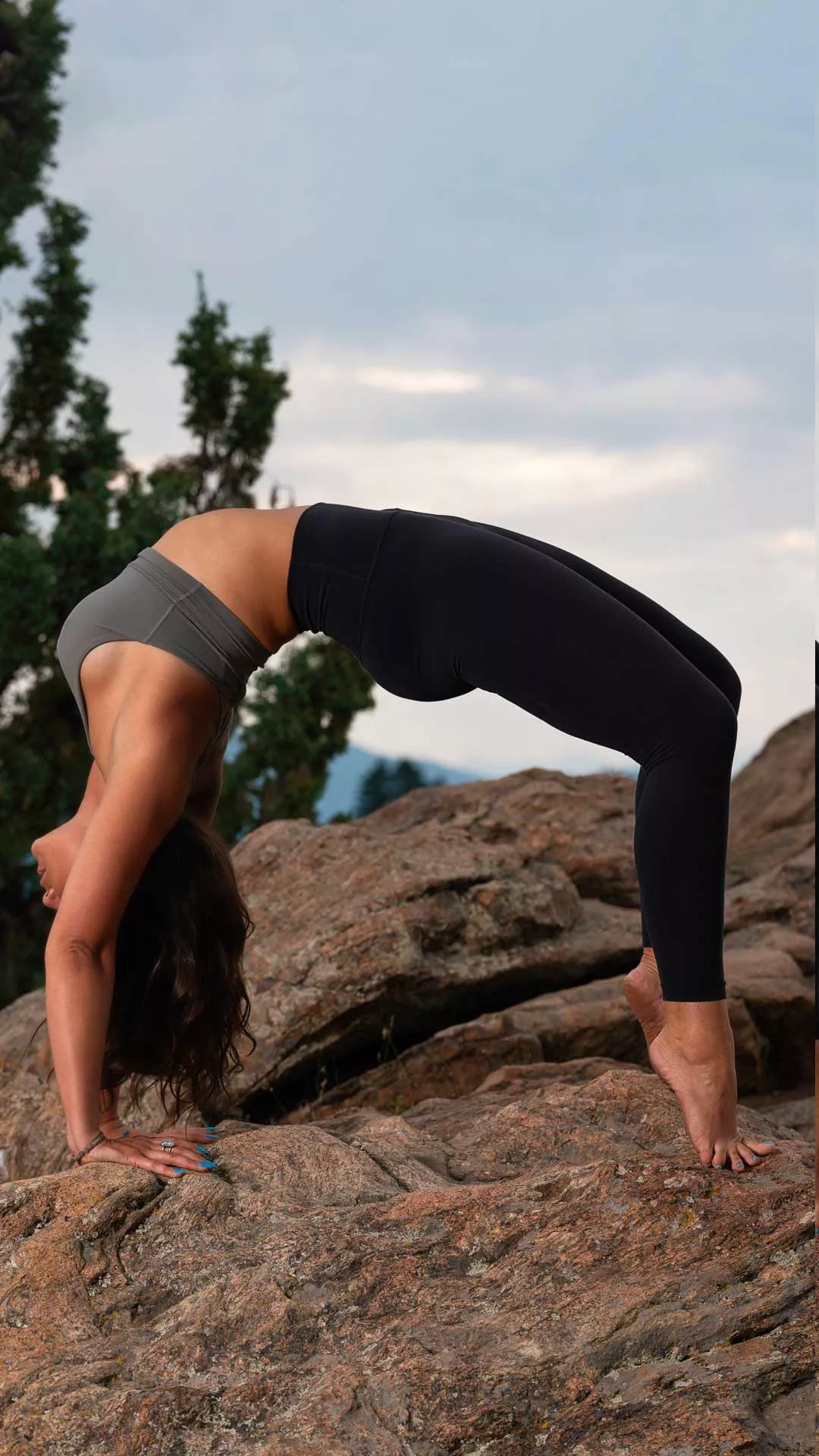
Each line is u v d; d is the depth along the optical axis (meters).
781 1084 4.88
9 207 15.40
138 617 2.56
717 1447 1.55
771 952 5.18
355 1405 1.70
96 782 2.77
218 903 2.64
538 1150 2.65
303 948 4.71
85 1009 2.41
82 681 2.62
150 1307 2.07
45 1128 3.75
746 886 6.09
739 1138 2.27
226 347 16.95
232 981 2.68
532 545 2.77
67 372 15.76
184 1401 1.75
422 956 4.72
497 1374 1.73
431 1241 2.10
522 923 5.02
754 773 8.56
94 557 13.70
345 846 5.23
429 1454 1.62
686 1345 1.78
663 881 2.18
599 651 2.25
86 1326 2.02
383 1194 2.41
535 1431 1.65
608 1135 2.65
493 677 2.38
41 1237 2.19
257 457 16.97
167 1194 2.31
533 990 5.11
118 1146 2.44
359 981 4.61
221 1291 2.02
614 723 2.23
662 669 2.21
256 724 14.65
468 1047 4.54
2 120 15.38
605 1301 1.88
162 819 2.47
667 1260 1.96
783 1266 1.92
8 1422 1.77
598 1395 1.69
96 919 2.42
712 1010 2.22
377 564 2.54
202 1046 2.64
